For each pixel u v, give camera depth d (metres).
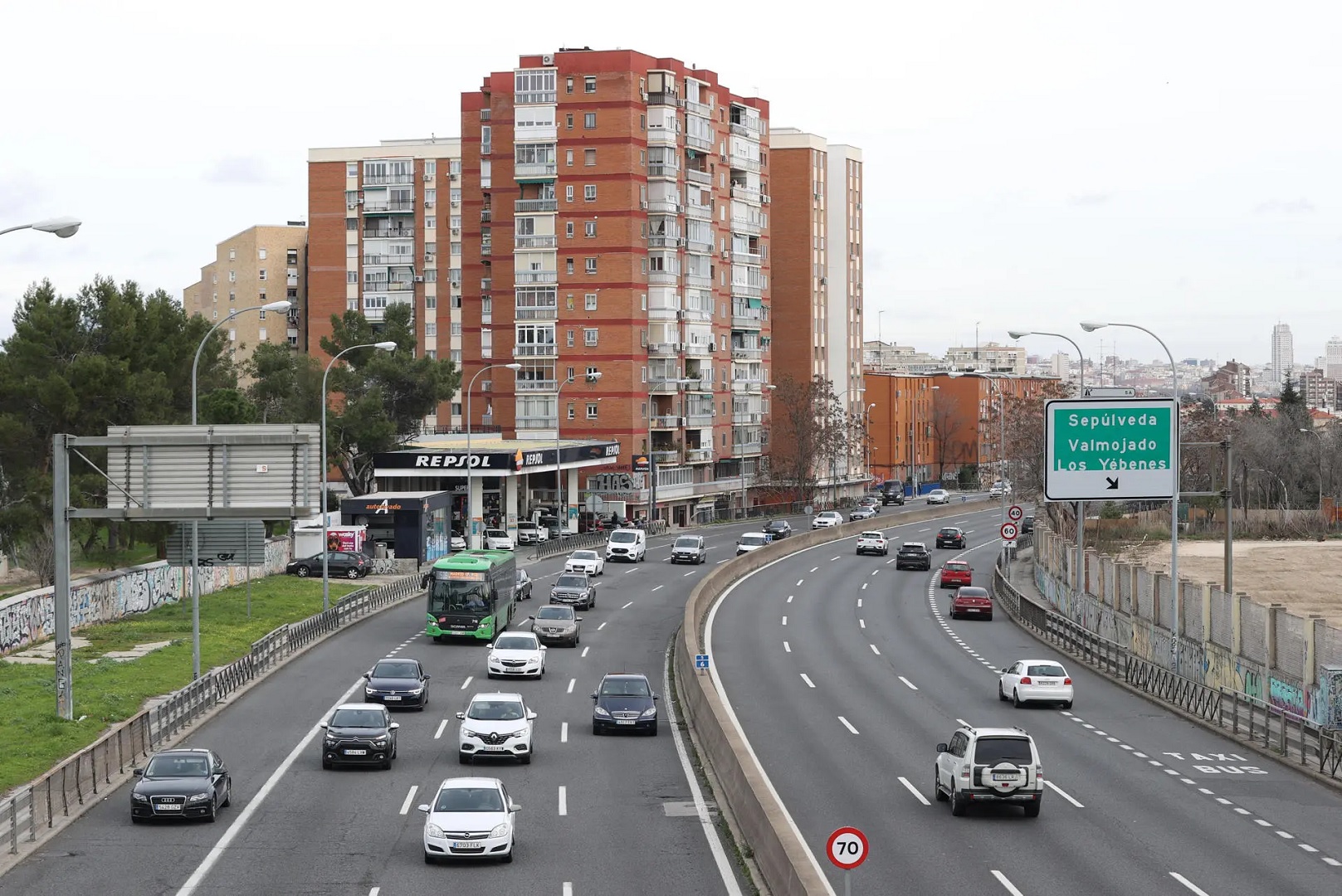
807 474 163.50
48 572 77.94
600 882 27.20
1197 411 184.62
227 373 125.19
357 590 81.62
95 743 35.38
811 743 41.78
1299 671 44.22
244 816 32.69
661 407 144.12
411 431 135.00
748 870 27.98
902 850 29.16
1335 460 160.50
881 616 76.38
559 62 138.25
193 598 48.94
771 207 174.12
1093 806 33.72
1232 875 27.42
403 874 27.72
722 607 78.88
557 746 41.81
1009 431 125.44
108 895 26.02
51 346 85.06
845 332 179.88
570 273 139.12
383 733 38.06
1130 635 62.00
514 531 117.19
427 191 171.50
